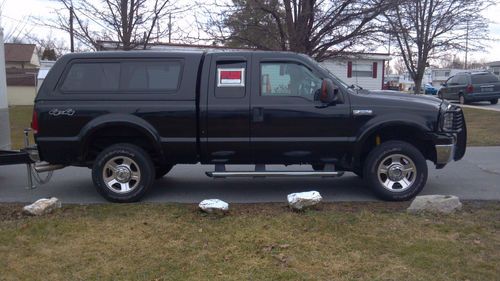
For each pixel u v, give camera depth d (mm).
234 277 3980
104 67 6387
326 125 6301
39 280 3961
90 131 6250
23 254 4480
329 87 6121
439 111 6316
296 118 6289
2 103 8195
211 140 6336
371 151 6441
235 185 7504
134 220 5445
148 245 4680
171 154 6395
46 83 6352
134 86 6352
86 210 5902
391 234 4887
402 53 21766
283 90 6355
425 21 20594
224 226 5184
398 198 6336
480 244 4613
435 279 3918
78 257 4406
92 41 14758
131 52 6418
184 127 6309
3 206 6191
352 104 6289
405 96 6547
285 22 13469
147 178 6395
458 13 20188
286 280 3924
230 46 13984
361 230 5004
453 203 5617
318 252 4457
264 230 5039
